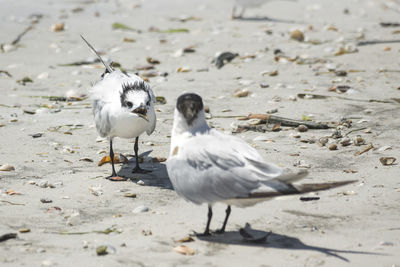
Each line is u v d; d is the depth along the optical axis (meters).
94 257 7.42
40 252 7.57
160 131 13.41
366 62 18.81
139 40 22.42
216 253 7.64
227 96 15.82
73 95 16.14
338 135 12.69
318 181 10.22
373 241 7.98
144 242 7.99
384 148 11.80
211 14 27.41
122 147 12.52
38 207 9.32
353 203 9.35
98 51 20.72
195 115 8.42
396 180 10.24
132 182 10.66
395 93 15.81
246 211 9.17
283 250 7.73
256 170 7.66
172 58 19.75
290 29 23.73
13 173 10.86
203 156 8.02
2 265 7.12
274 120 13.64
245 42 21.73
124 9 28.80
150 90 11.06
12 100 15.70
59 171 11.08
